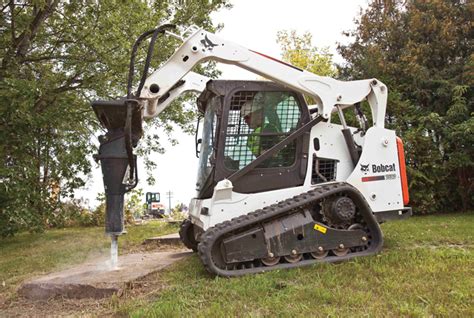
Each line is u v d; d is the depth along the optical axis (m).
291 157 5.58
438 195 12.59
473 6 13.16
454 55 13.75
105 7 11.54
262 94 5.58
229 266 4.93
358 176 5.71
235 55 5.54
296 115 5.71
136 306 3.84
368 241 5.53
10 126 9.35
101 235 11.69
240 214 5.18
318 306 3.57
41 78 11.81
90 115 12.61
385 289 3.92
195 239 6.63
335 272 4.59
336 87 5.84
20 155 9.67
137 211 17.11
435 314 3.29
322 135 5.80
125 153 5.18
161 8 13.09
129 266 5.57
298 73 5.66
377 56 14.30
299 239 5.13
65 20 11.88
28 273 6.26
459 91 12.21
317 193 5.27
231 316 3.40
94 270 5.36
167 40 12.45
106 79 12.24
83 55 11.98
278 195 5.33
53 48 12.25
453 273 4.34
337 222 5.41
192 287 4.32
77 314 3.94
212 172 5.32
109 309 3.98
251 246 4.94
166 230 11.88
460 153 12.03
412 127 12.84
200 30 5.54
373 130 5.92
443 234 7.29
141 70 12.20
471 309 3.31
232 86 5.48
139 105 5.16
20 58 11.06
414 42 13.91
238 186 5.32
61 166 10.88
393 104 12.84
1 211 9.56
